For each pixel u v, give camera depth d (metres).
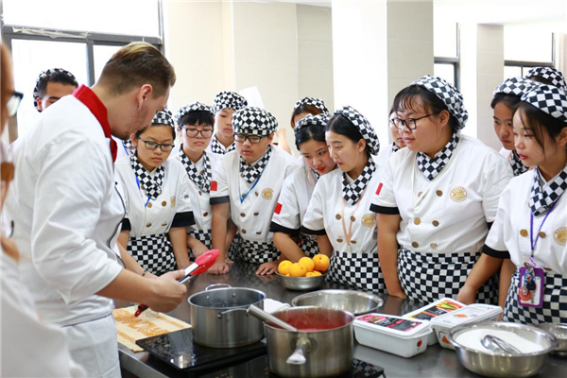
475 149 1.66
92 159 1.13
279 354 1.09
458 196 1.64
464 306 1.42
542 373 1.11
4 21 4.16
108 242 1.30
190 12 4.86
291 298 1.81
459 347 1.13
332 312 1.19
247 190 2.37
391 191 1.79
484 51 6.76
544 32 7.56
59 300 1.20
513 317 1.48
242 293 1.41
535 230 1.39
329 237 2.03
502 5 5.74
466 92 6.81
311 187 2.24
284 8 5.16
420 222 1.70
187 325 1.54
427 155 1.71
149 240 2.21
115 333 1.34
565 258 1.33
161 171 2.24
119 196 1.29
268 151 2.39
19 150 1.16
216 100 2.91
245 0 4.93
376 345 1.29
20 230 1.17
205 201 2.49
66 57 4.46
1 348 0.54
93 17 4.57
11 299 0.55
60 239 1.07
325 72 5.61
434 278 1.69
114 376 1.30
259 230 2.37
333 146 1.86
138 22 4.80
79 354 1.23
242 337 1.29
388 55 3.81
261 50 5.06
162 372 1.23
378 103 3.90
